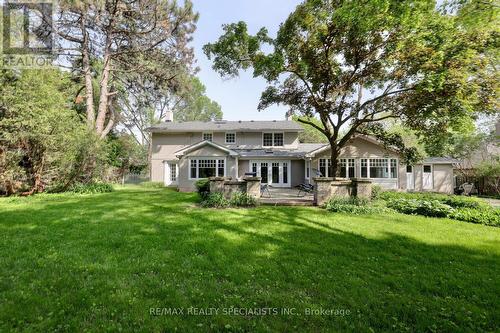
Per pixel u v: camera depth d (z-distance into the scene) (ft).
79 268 12.95
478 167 64.75
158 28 61.05
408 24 26.18
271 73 36.76
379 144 55.57
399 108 36.11
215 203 31.86
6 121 36.68
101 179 62.64
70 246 16.40
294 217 25.68
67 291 10.68
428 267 13.66
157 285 11.35
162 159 71.92
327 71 36.24
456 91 28.30
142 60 64.95
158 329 8.40
